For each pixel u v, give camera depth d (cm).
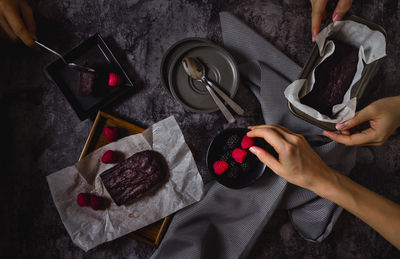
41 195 121
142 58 122
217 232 116
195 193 115
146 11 123
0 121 122
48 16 124
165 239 112
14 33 112
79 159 114
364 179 123
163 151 117
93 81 113
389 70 122
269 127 94
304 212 117
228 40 120
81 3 124
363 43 104
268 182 112
